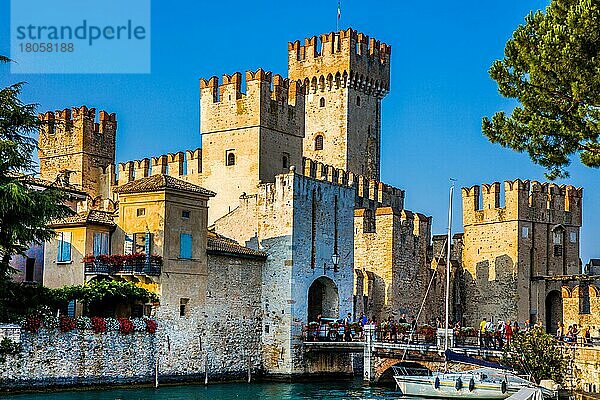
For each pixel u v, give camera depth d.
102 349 59.75
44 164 96.81
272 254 73.88
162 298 64.69
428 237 97.19
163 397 58.56
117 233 67.62
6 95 56.03
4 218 54.38
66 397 55.47
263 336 73.38
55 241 67.69
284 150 86.69
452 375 60.41
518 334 64.19
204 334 67.88
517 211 95.50
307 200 75.00
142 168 92.50
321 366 74.31
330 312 77.88
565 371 59.81
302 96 89.31
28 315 55.75
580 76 41.22
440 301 96.62
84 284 62.00
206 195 68.62
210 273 68.75
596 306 82.06
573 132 42.59
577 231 100.00
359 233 93.00
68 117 95.88
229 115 86.12
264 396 62.53
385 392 65.19
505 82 44.91
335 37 111.56
